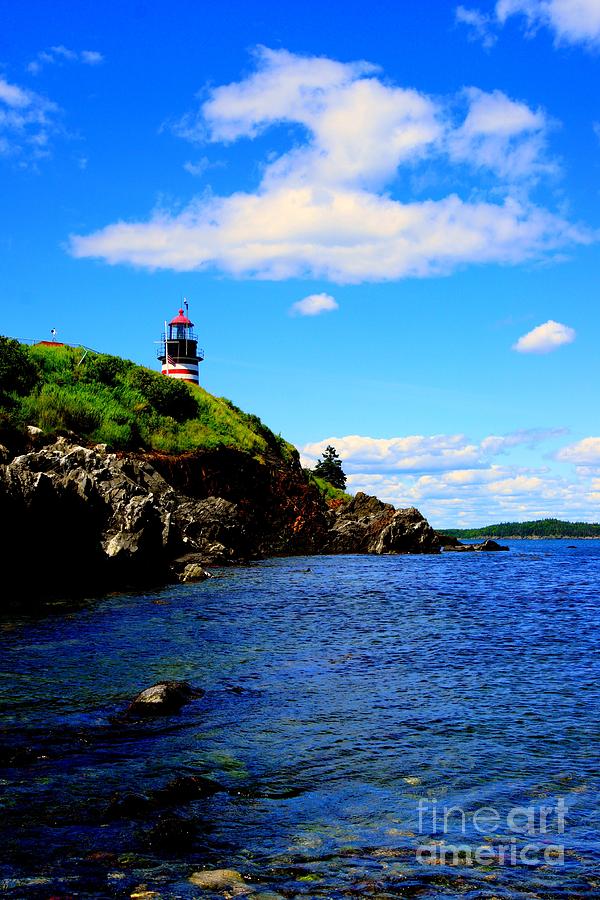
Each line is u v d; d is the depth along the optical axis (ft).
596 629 73.00
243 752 34.19
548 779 31.09
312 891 21.16
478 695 45.44
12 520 100.68
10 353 169.27
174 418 205.67
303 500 223.51
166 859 23.11
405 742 35.94
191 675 50.03
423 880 22.08
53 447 140.26
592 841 25.22
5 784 29.43
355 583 122.83
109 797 28.17
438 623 76.79
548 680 49.70
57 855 23.17
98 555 115.85
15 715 39.27
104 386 194.39
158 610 83.92
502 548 322.34
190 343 275.39
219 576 130.21
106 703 42.16
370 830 25.89
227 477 195.21
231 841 24.70
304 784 30.27
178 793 28.37
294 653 58.85
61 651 57.47
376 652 59.72
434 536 239.50
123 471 150.82
